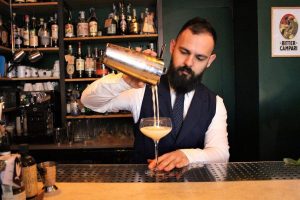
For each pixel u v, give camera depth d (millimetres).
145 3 3125
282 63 2641
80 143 2783
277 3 2617
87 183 1114
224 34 3447
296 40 2637
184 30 1558
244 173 1207
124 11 3123
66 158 2674
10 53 2969
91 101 1510
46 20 3201
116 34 3014
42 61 3248
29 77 2918
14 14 2963
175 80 1577
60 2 2889
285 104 2660
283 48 2639
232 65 3451
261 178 1143
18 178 861
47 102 2844
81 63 2994
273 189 1027
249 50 2875
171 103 1631
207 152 1433
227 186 1060
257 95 2684
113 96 1429
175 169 1264
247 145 3027
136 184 1096
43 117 2734
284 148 2678
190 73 1553
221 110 1687
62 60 2928
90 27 2953
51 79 2988
